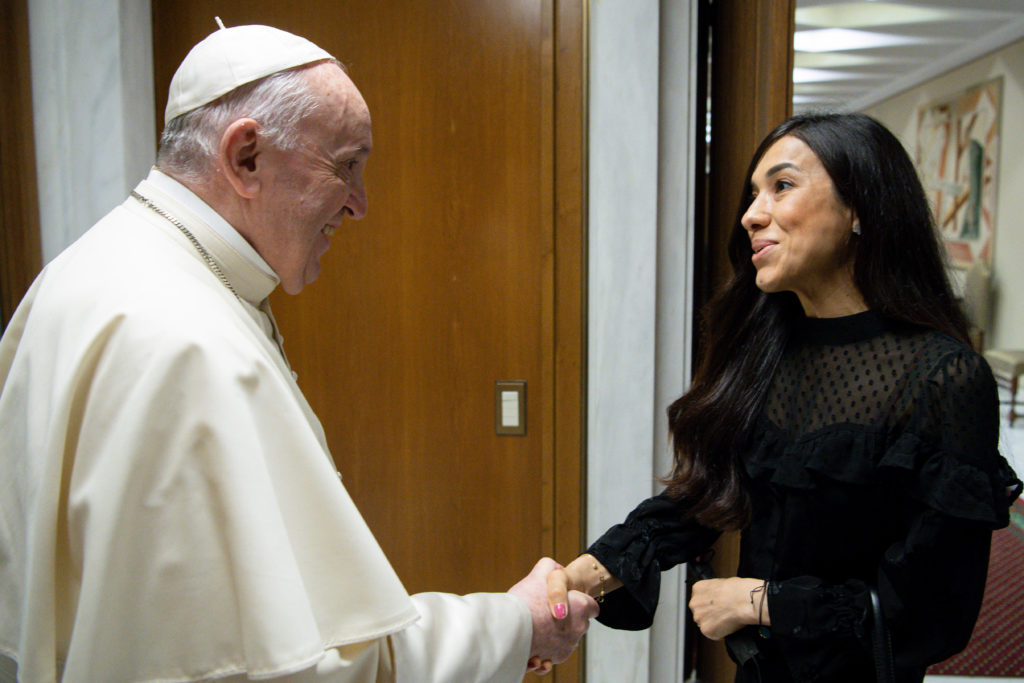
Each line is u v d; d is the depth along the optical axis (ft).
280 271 3.38
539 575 3.92
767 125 5.70
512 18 6.36
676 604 6.56
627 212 6.18
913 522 3.08
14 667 2.94
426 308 6.71
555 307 6.56
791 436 3.52
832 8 18.61
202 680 2.51
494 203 6.54
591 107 6.31
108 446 2.53
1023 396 20.97
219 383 2.63
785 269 3.35
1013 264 21.70
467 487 6.83
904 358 3.20
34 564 2.52
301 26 6.56
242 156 3.05
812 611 3.22
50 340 2.78
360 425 6.87
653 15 5.98
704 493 3.94
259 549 2.52
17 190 6.32
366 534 2.90
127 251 2.92
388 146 6.59
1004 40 21.13
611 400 6.38
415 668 2.98
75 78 6.28
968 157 23.81
